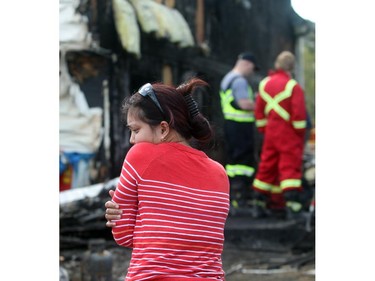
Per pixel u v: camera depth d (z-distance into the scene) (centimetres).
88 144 696
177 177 273
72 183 687
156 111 279
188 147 281
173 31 775
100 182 704
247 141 823
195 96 823
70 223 672
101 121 706
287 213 773
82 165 693
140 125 281
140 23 744
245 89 820
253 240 745
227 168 831
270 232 745
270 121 775
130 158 274
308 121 813
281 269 673
